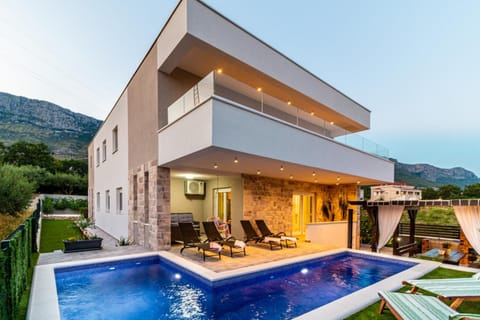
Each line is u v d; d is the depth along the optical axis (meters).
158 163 8.62
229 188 12.36
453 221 15.98
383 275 7.42
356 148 12.05
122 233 11.62
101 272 7.10
